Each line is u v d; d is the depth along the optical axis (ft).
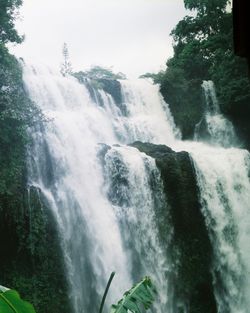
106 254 79.10
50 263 72.43
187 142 115.24
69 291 73.00
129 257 80.94
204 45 130.82
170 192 87.81
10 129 73.87
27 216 71.31
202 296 84.89
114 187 84.74
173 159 89.04
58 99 96.94
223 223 92.53
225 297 87.56
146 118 112.37
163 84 119.14
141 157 86.69
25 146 77.66
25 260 70.44
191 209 88.28
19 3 81.61
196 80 122.01
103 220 81.41
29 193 73.20
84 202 82.02
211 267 87.92
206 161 95.61
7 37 82.23
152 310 77.82
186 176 89.25
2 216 68.49
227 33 133.49
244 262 92.53
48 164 81.66
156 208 85.71
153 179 86.53
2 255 69.05
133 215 83.46
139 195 84.79
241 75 120.37
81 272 76.13
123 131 104.37
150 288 21.26
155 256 83.05
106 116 104.27
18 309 12.92
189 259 85.92
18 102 77.10
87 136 93.76
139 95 115.65
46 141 82.84
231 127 118.62
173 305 81.20
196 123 117.39
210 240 89.45
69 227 78.18
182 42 142.00
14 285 67.62
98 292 76.33
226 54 127.44
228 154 101.40
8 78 77.41
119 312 19.29
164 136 112.57
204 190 92.02
